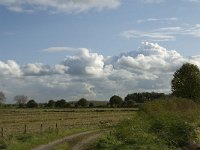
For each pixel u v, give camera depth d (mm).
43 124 81125
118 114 118438
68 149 41375
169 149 40750
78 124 81625
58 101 186500
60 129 63875
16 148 39594
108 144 41938
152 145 40719
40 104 188000
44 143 45844
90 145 43844
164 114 60594
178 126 49156
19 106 185625
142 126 51875
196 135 48062
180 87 104938
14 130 65062
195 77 104062
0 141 41906
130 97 183500
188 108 79312
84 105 182375
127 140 43406
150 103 68438
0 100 185000
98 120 94312
